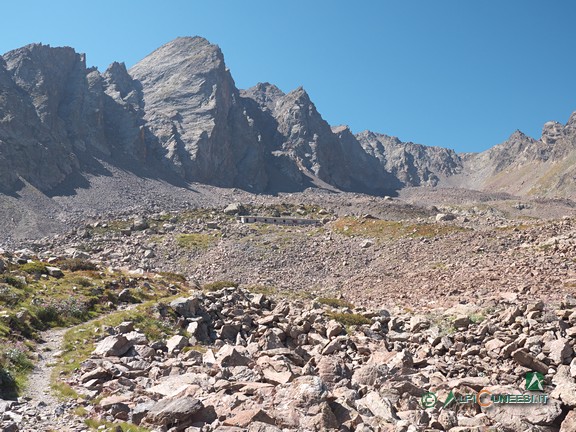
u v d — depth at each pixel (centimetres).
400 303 5003
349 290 7769
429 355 2800
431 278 6394
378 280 8056
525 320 2933
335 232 15112
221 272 11775
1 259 4491
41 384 2131
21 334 2819
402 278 7462
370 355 2733
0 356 2242
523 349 2473
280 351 2661
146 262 12900
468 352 2650
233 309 3778
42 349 2667
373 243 12550
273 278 10681
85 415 1786
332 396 1750
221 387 2005
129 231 18175
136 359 2531
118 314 3397
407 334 3297
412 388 2031
